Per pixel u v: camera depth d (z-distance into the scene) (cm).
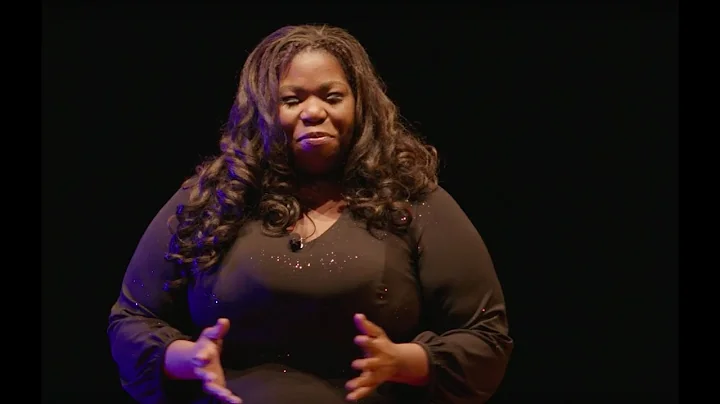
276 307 530
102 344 881
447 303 548
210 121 851
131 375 552
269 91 562
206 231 552
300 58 557
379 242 541
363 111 572
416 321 548
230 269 541
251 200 564
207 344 515
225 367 548
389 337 538
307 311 527
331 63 559
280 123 556
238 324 537
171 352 539
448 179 852
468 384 532
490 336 541
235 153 568
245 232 550
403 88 843
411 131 621
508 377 875
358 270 530
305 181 568
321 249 537
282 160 562
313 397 526
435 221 554
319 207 560
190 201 566
